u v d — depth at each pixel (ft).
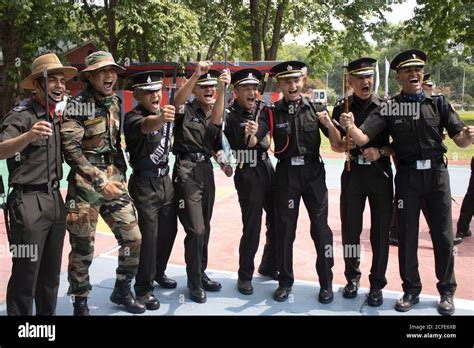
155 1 54.80
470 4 51.67
